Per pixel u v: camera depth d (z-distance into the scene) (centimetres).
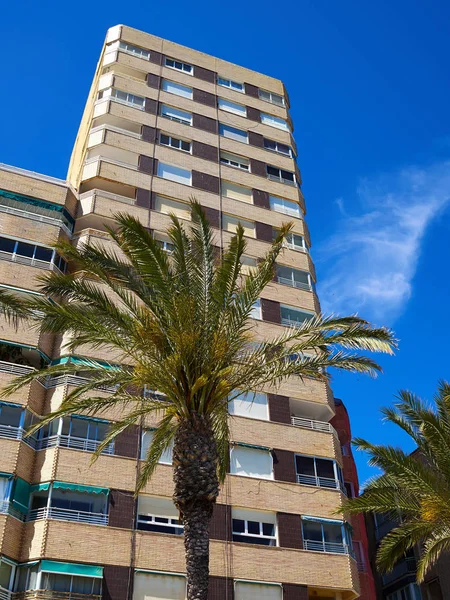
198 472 1783
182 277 1947
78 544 2531
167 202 3859
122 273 1988
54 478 2633
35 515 2580
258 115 4734
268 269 2034
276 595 2767
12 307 1897
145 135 4106
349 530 3116
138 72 4503
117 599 2491
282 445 3181
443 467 2467
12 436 2678
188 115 4406
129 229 1877
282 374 1992
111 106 4138
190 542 1736
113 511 2664
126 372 2011
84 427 2812
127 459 2802
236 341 1950
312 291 3944
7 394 1977
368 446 2559
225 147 4375
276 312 3706
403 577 3922
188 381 1850
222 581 2709
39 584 2395
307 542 2953
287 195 4369
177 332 1841
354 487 3909
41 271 3167
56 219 3428
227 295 1961
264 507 2958
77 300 1995
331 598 3034
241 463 3047
